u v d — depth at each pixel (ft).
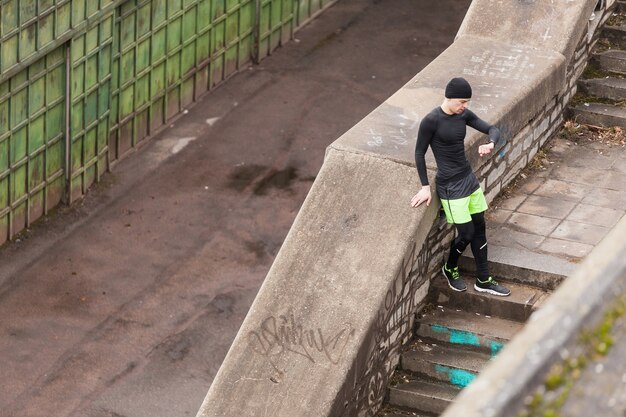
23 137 80.07
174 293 76.59
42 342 71.31
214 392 43.50
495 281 48.91
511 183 54.65
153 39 91.61
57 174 84.43
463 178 45.39
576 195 54.03
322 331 43.73
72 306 74.84
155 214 85.20
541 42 56.24
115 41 86.99
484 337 46.88
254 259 80.59
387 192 45.83
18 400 66.49
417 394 46.19
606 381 21.72
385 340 45.47
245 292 76.89
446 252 49.47
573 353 22.02
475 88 52.16
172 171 90.48
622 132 59.00
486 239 49.11
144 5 89.20
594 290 23.08
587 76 61.67
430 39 111.86
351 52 108.88
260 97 101.09
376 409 46.24
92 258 79.92
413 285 46.80
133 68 90.17
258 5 103.71
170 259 80.18
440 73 53.11
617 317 22.88
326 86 103.30
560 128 59.47
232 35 102.27
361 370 44.01
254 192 88.22
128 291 76.69
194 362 70.23
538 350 21.79
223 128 96.37
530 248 49.75
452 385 46.75
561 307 22.66
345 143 47.32
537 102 54.03
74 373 68.80
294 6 110.01
